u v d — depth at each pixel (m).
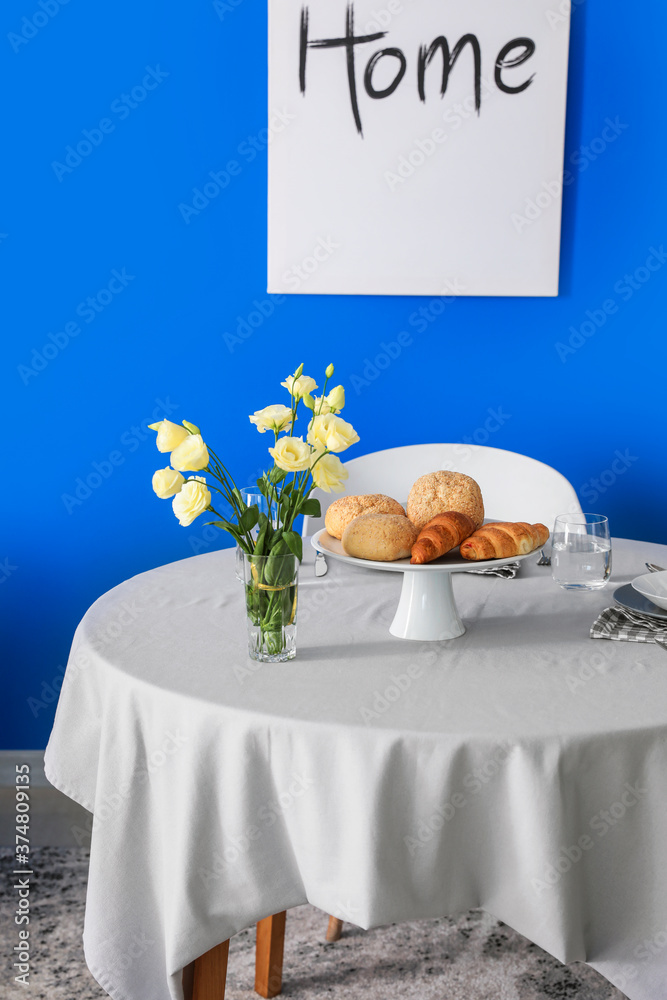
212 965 1.07
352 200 1.97
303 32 1.91
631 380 2.04
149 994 1.01
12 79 1.94
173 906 0.93
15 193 1.98
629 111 1.94
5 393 2.05
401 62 1.92
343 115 1.94
